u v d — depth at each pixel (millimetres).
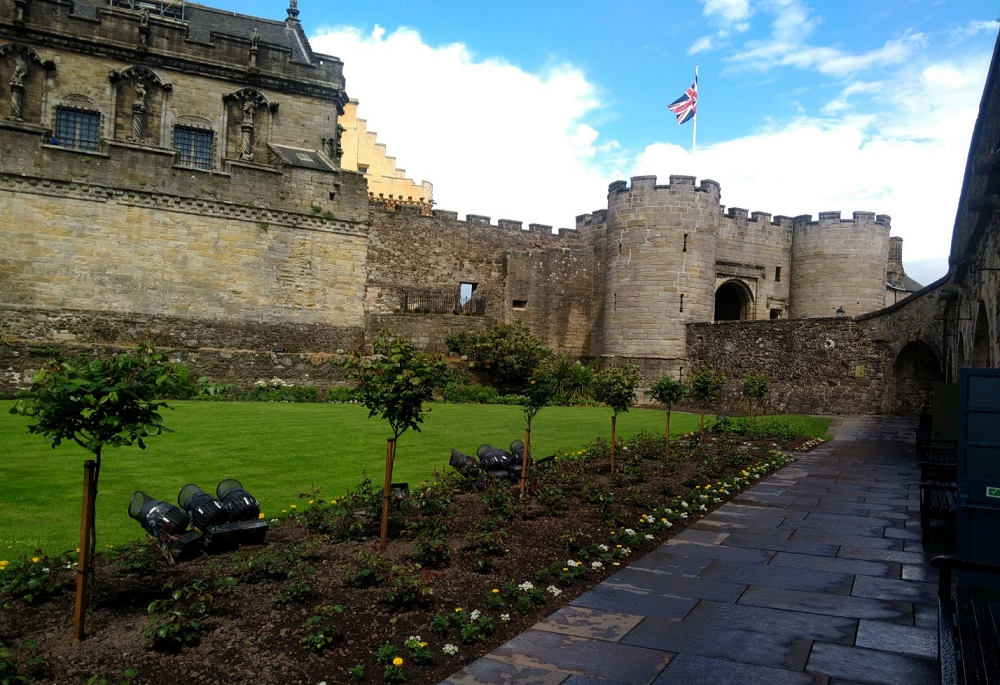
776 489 12797
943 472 12266
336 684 5051
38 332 25047
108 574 6859
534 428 20781
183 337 27062
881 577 7598
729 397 33500
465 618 6125
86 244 25859
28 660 4980
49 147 25422
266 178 28703
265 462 13250
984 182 13070
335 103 35344
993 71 11266
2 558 7426
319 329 29344
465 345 34156
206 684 4965
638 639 5930
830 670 5352
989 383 6844
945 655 4922
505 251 43344
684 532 9461
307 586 6395
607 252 39875
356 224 30203
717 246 41812
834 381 29344
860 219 42062
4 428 15688
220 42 33406
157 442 14906
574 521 9359
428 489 9922
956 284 20297
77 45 31109
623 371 13609
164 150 27062
